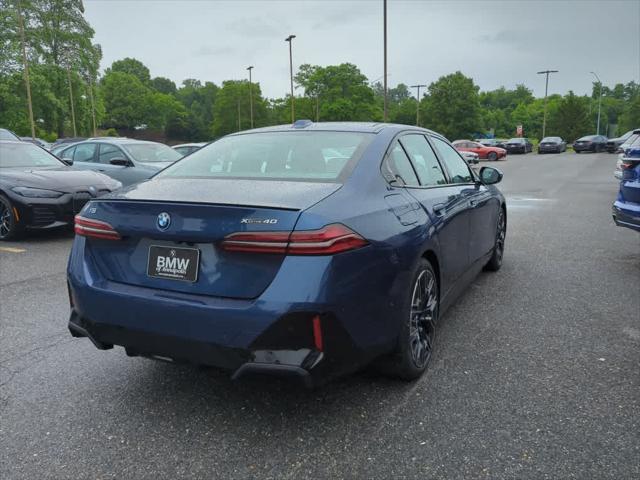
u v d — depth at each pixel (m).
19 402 2.96
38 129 62.38
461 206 3.96
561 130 92.88
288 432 2.64
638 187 5.54
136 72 134.50
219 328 2.38
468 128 82.00
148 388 3.12
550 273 5.74
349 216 2.53
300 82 95.75
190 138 124.38
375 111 91.00
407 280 2.89
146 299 2.55
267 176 2.96
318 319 2.32
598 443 2.50
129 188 3.02
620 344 3.73
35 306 4.65
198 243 2.50
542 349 3.64
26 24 62.50
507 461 2.37
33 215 7.46
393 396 2.99
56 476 2.31
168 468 2.37
